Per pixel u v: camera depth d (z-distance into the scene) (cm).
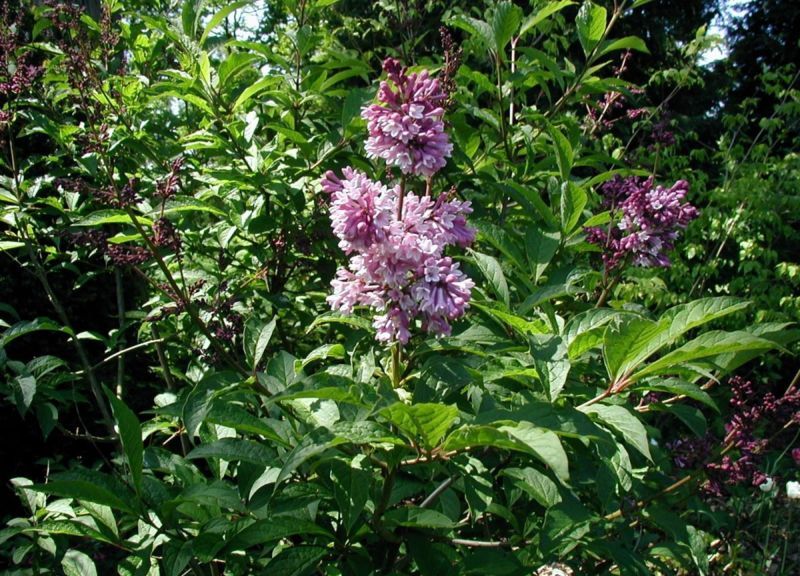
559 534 269
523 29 432
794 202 876
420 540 255
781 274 868
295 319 479
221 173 369
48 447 546
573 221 338
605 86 461
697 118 1548
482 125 492
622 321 225
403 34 547
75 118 534
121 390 495
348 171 239
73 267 441
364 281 241
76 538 440
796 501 594
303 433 251
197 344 402
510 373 253
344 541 257
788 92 998
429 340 264
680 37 1700
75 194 441
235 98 448
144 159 468
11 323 529
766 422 330
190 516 266
